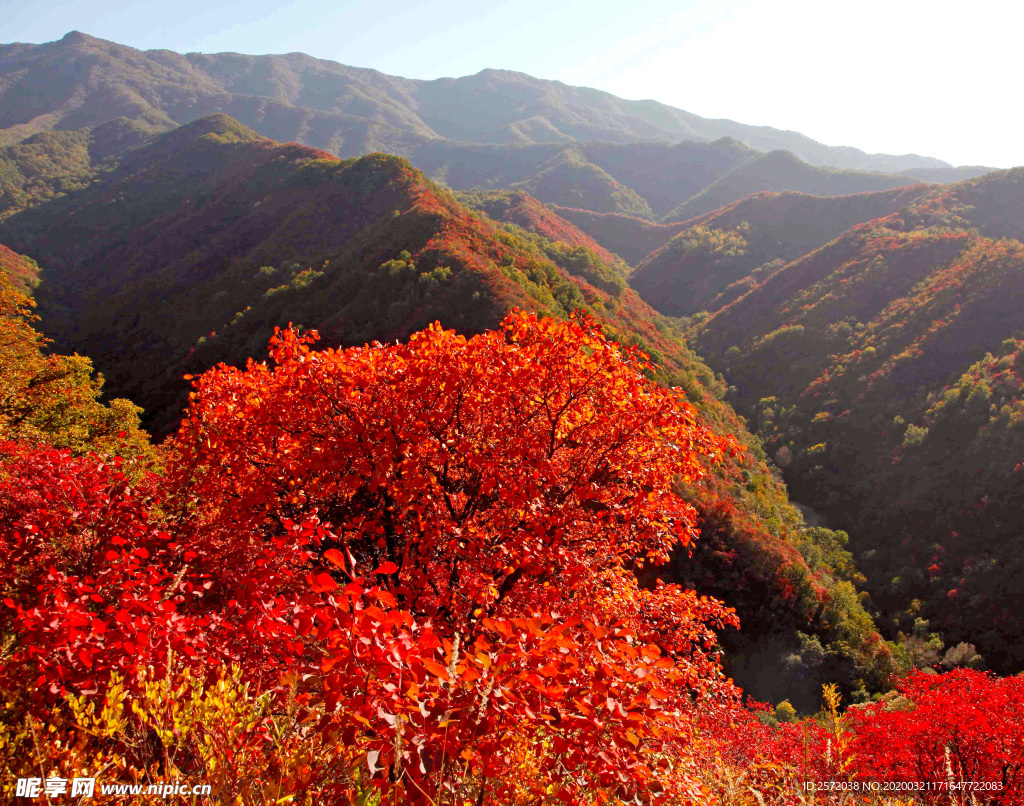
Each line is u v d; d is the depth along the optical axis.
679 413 6.13
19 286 103.19
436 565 5.45
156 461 9.62
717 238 179.88
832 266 123.50
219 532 4.96
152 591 2.69
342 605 1.95
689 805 2.43
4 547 3.45
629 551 6.79
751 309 127.38
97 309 100.88
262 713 2.22
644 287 180.38
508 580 5.91
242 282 88.75
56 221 156.88
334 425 5.97
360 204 108.38
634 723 2.10
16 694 2.10
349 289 65.62
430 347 6.09
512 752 2.15
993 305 82.88
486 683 1.89
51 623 2.29
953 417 71.12
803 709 33.47
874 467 74.88
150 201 160.12
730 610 6.96
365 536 6.20
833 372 93.00
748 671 35.41
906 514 66.88
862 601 56.72
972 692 6.19
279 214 116.62
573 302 68.75
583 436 6.49
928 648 50.31
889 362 86.50
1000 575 54.94
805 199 182.50
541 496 5.65
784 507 61.06
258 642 2.96
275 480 6.04
